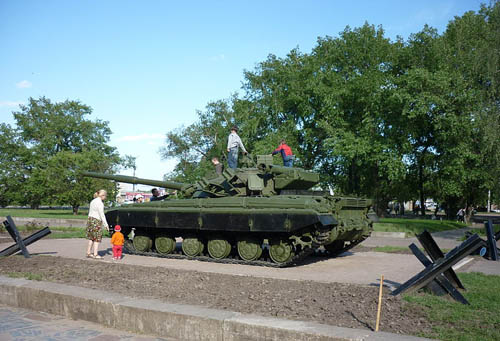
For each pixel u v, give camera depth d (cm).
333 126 3847
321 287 823
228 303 694
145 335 631
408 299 706
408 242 2011
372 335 507
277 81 4284
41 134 6725
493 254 1352
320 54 4228
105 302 678
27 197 6531
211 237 1324
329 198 1228
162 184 1579
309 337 517
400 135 3553
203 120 4759
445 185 3581
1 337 626
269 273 1066
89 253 1314
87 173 1688
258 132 4369
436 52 3478
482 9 3638
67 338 620
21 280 854
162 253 1428
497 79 2722
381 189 4503
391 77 3375
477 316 620
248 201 1235
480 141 3091
